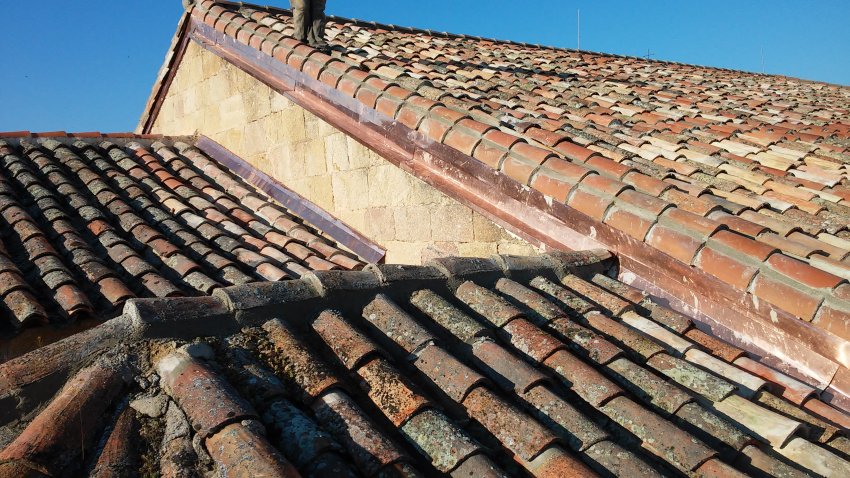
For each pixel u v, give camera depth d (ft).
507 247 13.04
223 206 18.63
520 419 6.48
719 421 7.14
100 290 12.57
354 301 8.12
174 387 5.89
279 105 19.43
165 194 18.02
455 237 14.12
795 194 13.41
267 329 7.09
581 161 12.75
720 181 13.46
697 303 10.32
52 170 17.87
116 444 5.42
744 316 9.80
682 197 11.34
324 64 17.60
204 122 23.49
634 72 28.25
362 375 6.79
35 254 13.17
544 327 8.82
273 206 19.10
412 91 15.84
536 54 29.45
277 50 19.10
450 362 7.17
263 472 4.90
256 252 16.03
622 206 11.19
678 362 8.39
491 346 7.77
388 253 16.14
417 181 14.92
